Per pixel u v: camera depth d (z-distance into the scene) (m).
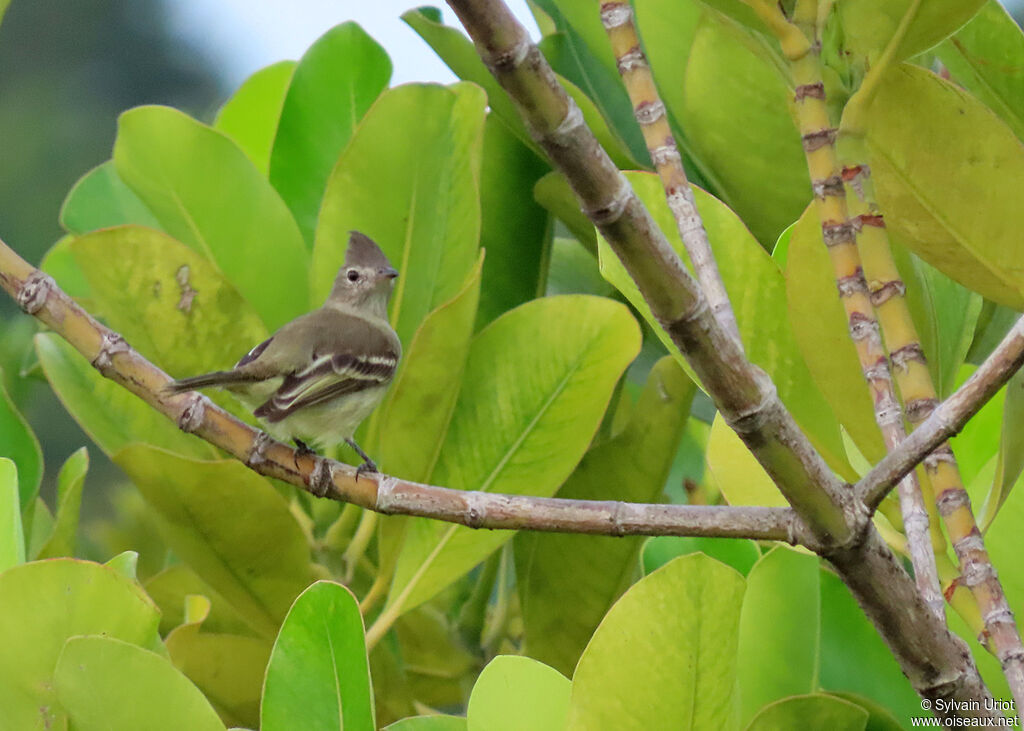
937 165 3.88
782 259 5.02
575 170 2.60
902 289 3.86
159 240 5.81
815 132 3.82
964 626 4.68
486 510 3.82
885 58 3.77
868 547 3.12
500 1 2.42
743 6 3.84
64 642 3.97
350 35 6.99
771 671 4.80
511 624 6.85
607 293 7.49
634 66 4.31
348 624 3.76
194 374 6.04
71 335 4.55
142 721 3.66
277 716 3.63
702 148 5.82
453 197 5.88
